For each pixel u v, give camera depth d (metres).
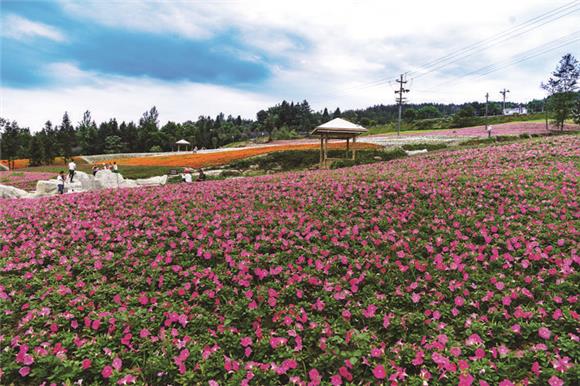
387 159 29.08
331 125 29.28
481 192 10.63
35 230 10.09
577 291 5.70
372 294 6.06
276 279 6.66
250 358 4.84
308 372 4.34
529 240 7.47
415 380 4.11
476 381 4.07
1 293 6.25
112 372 4.39
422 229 8.56
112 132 109.94
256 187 14.09
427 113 136.88
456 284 5.97
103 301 6.25
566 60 47.78
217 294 6.28
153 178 32.56
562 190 10.33
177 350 4.84
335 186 12.73
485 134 50.84
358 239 8.08
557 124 50.56
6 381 4.57
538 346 4.46
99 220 10.41
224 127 137.75
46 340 5.09
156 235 8.99
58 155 79.50
